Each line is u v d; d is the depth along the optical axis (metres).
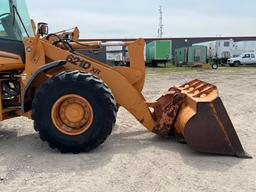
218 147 4.14
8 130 5.64
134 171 3.69
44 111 4.25
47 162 3.98
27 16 5.21
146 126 4.66
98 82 4.24
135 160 4.01
